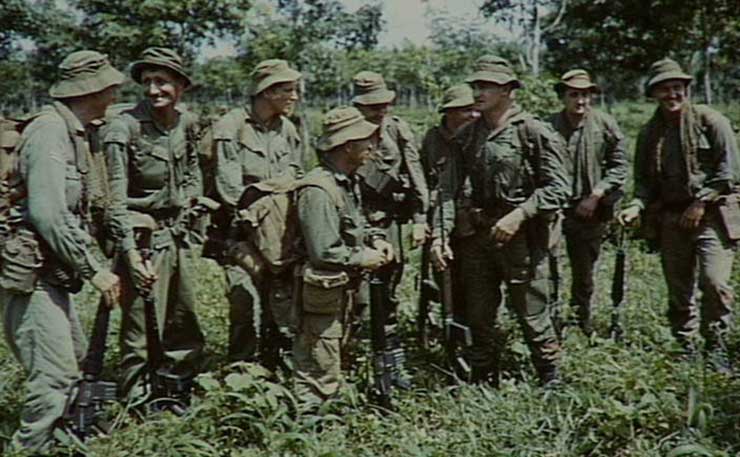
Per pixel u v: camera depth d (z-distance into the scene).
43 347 3.71
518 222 4.68
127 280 4.57
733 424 4.13
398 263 5.78
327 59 19.00
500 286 5.10
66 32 16.52
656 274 7.88
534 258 4.84
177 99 4.63
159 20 13.12
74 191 3.76
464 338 4.96
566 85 6.12
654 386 4.50
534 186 4.79
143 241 4.56
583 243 6.25
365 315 5.71
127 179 4.50
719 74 26.36
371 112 5.66
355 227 4.34
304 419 4.20
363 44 20.81
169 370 4.82
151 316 4.49
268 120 5.14
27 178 3.58
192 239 4.84
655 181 5.64
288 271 4.47
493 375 5.14
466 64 17.12
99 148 4.37
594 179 6.20
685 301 5.71
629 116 28.81
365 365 4.93
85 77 3.76
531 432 4.18
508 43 19.84
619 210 6.48
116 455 3.91
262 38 15.42
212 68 21.41
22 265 3.64
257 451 3.98
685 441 3.94
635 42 15.79
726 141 5.34
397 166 5.72
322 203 4.16
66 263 3.73
